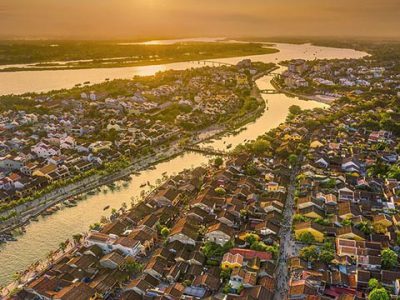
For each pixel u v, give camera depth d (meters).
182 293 140.88
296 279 146.25
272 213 195.25
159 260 158.12
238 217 193.00
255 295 136.12
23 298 137.00
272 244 173.88
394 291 141.00
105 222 191.75
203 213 193.50
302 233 175.25
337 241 170.00
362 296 140.38
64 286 144.12
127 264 154.00
